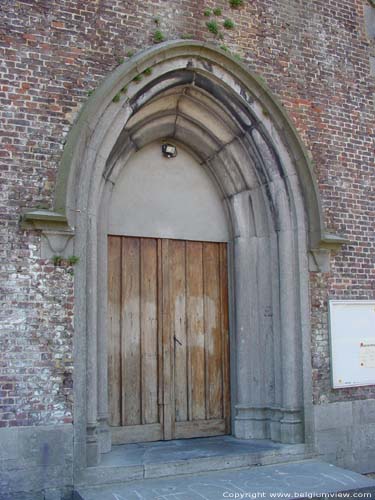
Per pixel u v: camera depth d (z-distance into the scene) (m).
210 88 7.36
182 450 7.06
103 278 7.05
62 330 6.21
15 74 6.34
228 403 8.00
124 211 7.62
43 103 6.42
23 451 5.90
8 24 6.37
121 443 7.34
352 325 7.89
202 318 8.01
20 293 6.09
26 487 5.87
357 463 7.69
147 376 7.60
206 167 8.17
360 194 8.29
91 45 6.74
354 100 8.47
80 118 6.41
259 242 7.92
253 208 7.95
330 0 8.51
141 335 7.62
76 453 6.09
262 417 7.69
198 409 7.84
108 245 7.54
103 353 6.93
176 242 7.96
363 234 8.22
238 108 7.49
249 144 7.73
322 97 8.20
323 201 7.98
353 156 8.32
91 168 6.50
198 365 7.90
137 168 7.77
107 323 7.43
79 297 6.30
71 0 6.71
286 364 7.43
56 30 6.59
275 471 6.76
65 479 6.02
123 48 6.90
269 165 7.64
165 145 7.91
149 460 6.57
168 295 7.82
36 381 6.05
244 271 7.94
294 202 7.62
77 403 6.16
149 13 7.11
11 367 5.97
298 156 7.64
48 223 6.16
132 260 7.68
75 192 6.39
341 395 7.73
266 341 7.75
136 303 7.64
